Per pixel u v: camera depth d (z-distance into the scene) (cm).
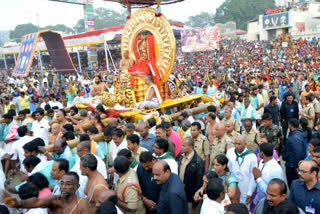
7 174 691
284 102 936
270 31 5903
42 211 396
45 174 486
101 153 586
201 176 510
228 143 584
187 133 703
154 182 455
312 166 385
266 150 484
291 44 4694
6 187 432
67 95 1612
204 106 1011
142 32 1081
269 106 943
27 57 1385
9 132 791
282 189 347
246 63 3447
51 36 1441
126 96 1002
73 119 822
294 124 639
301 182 404
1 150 688
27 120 837
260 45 5091
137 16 1024
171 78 1119
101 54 4503
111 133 593
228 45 5566
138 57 1007
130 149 530
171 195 401
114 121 736
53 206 372
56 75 1711
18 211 512
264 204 383
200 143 620
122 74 1018
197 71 2886
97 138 637
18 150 677
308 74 2069
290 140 610
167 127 608
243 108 935
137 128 620
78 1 2784
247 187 506
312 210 384
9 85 2025
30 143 549
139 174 473
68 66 1568
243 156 508
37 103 1414
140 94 1030
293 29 5428
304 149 612
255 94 1099
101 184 414
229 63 3534
